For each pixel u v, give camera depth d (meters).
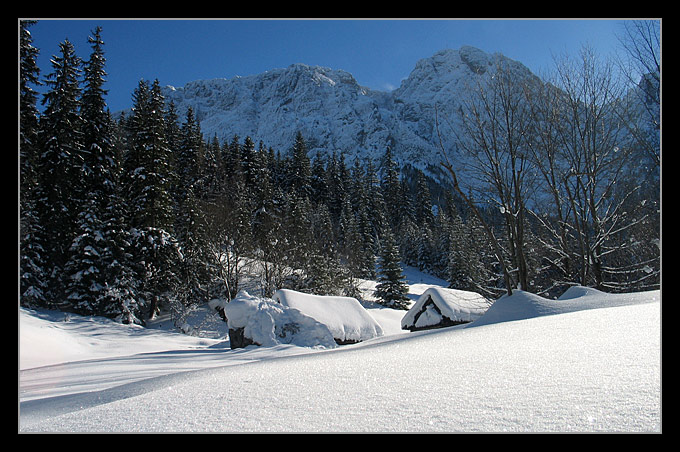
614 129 13.63
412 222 69.62
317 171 68.69
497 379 2.65
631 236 14.61
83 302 25.72
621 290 14.66
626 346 3.21
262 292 33.81
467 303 19.80
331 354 6.53
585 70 14.00
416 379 2.90
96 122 27.91
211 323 30.00
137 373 9.73
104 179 27.36
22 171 22.75
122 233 27.69
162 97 32.69
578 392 2.18
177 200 38.03
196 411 2.51
